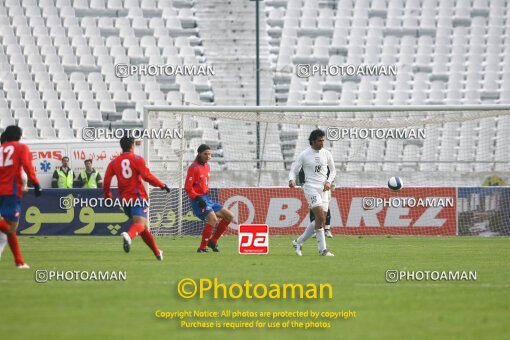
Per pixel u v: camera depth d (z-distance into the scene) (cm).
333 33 13150
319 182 5309
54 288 3659
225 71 12325
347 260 5056
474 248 6178
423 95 12188
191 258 5166
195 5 13188
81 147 8806
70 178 8475
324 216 5372
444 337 2564
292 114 8806
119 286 3722
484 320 2853
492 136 10962
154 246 4978
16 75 11831
